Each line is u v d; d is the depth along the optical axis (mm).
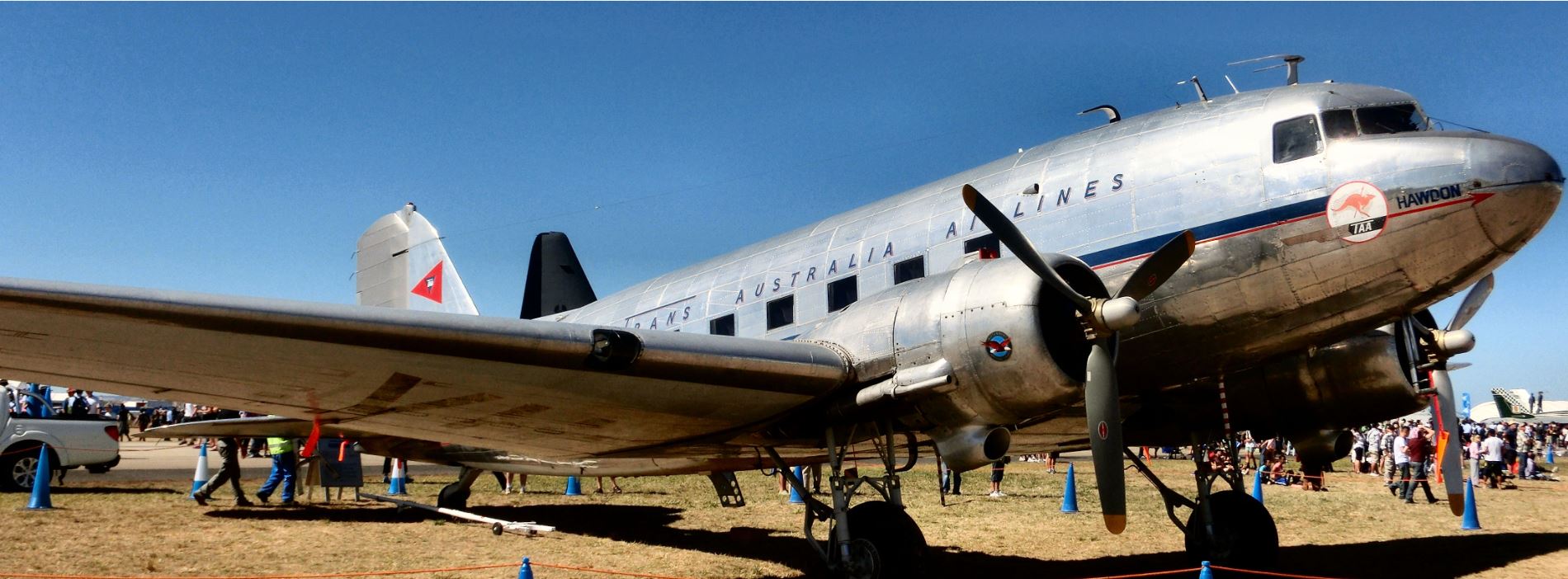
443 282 13945
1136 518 11227
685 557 8070
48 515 9453
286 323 4566
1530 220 5664
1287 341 6535
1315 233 6102
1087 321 5766
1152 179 6777
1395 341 7352
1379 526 10656
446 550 8125
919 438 6570
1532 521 11273
